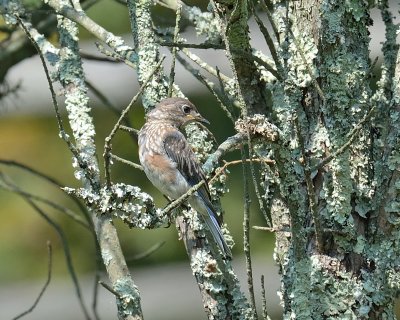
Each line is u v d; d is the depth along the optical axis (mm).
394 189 9328
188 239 10516
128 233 19234
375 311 9211
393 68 9977
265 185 10188
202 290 10305
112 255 10000
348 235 9266
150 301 18859
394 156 9367
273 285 17734
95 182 9391
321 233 9070
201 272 10273
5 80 15258
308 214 9516
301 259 9273
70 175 20344
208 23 11547
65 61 11461
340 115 9484
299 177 9555
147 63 10930
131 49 11133
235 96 10945
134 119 19953
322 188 9406
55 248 20031
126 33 19578
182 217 10602
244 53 9789
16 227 20000
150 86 10945
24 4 13297
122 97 19812
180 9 10516
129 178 19078
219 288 10188
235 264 18359
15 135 20250
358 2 9766
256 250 18578
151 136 12016
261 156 10164
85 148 10734
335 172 9320
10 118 20094
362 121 8500
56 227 13289
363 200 9422
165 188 12039
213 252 10375
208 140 13164
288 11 10078
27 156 20281
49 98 19891
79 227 20047
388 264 9281
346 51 9625
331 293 9203
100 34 11219
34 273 19875
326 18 9703
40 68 19828
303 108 9742
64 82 11312
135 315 9758
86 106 11094
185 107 12156
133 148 19203
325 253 9320
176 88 12414
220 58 18266
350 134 8578
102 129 19438
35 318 19359
